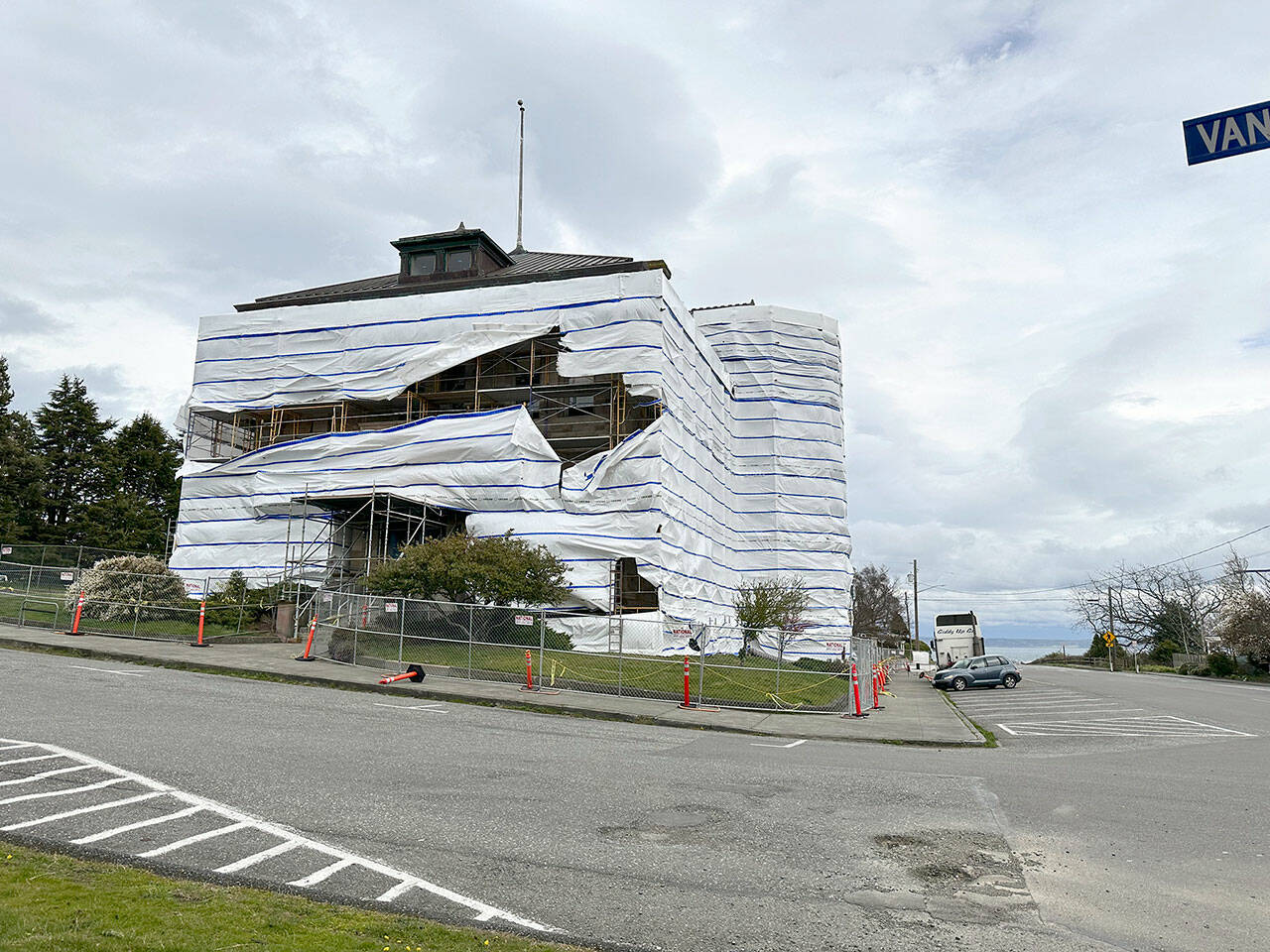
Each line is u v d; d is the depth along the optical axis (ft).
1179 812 32.58
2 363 169.89
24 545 139.23
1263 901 22.13
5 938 15.55
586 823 27.89
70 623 86.53
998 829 29.17
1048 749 54.29
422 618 78.13
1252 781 40.22
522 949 17.15
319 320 122.21
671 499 107.55
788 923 19.81
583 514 105.40
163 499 192.34
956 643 167.12
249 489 116.88
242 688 58.03
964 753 51.67
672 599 104.06
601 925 19.21
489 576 84.69
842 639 139.03
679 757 42.65
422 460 110.83
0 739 35.86
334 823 26.37
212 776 31.45
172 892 19.24
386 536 111.34
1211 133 19.39
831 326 158.30
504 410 109.81
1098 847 27.14
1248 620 200.64
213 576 115.55
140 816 25.93
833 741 55.93
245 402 123.03
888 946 18.70
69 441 181.27
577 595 101.24
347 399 118.93
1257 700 103.65
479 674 71.56
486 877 22.16
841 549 150.61
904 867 24.47
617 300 110.32
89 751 34.50
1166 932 19.88
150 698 49.67
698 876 22.99
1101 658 301.02
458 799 30.22
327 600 82.94
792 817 29.94
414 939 17.26
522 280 120.67
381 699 59.26
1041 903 21.66
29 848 22.22
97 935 16.01
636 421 114.73
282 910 18.48
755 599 122.31
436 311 118.01
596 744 45.55
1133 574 317.83
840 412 157.38
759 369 152.97
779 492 149.18
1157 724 70.28
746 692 72.79
